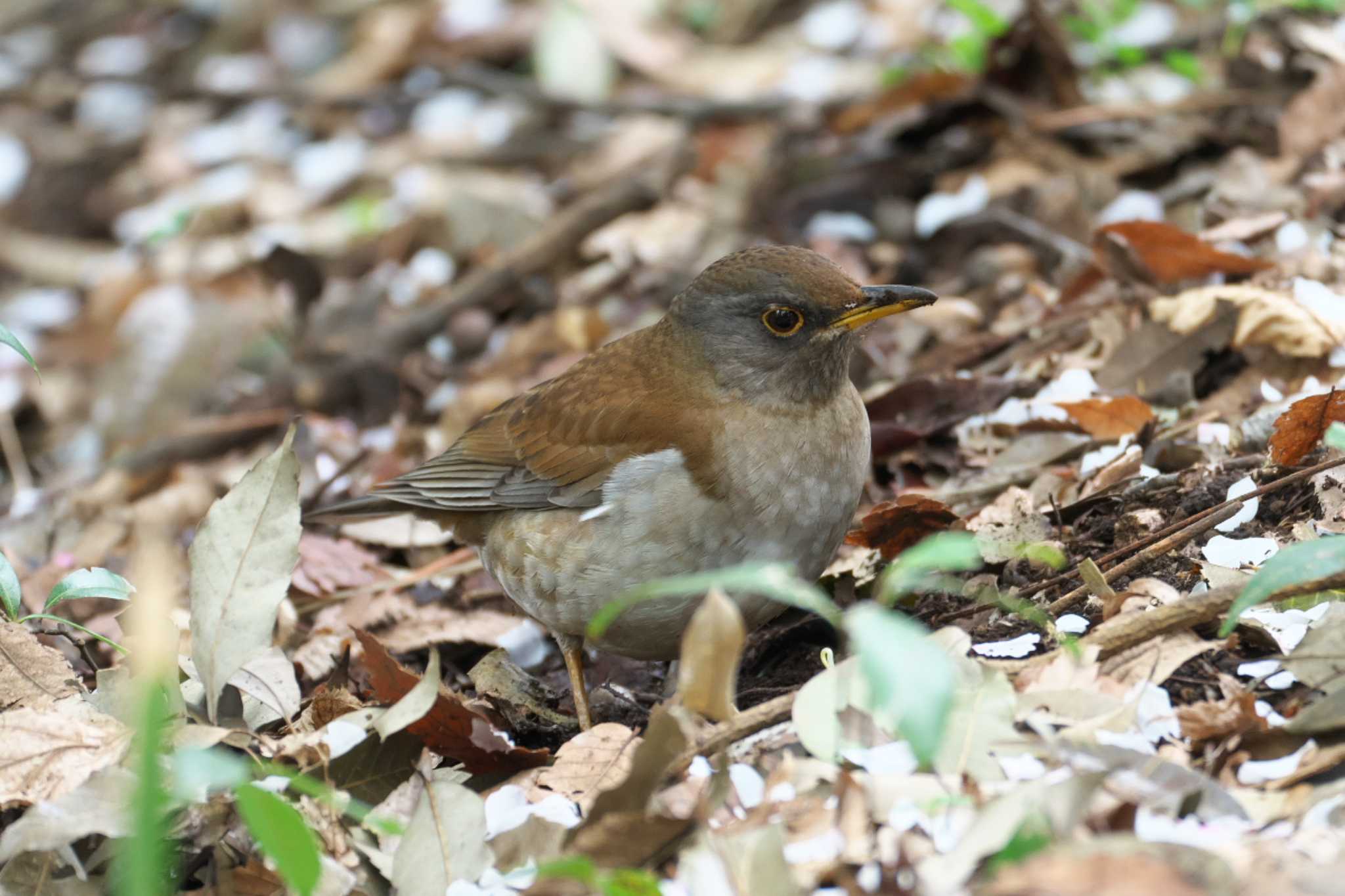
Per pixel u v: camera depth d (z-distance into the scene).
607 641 9.33
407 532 12.19
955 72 15.90
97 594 8.08
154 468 14.81
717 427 8.84
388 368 15.65
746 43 21.00
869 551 9.80
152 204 20.30
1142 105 14.62
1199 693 7.04
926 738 4.91
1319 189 12.19
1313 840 5.59
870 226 15.38
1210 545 8.16
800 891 5.76
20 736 7.18
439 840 6.65
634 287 15.84
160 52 23.53
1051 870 5.09
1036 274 13.65
